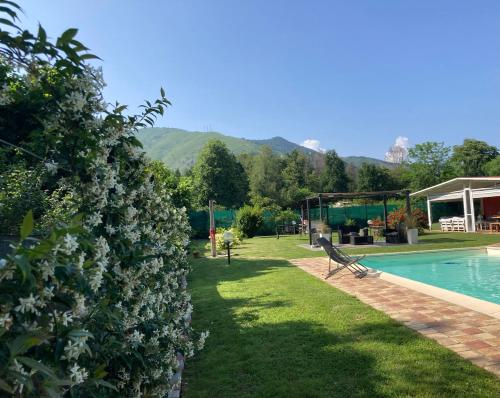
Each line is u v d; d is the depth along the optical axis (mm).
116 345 2180
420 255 13672
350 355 4117
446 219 25203
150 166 3607
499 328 4594
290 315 5836
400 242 17188
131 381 2623
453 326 4785
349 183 59562
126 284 2691
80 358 1848
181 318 4324
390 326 4953
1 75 2225
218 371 4016
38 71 1997
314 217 32781
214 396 3506
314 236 17578
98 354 2006
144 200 3461
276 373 3846
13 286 1359
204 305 6996
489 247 13680
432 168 45125
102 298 2113
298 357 4191
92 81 2248
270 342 4730
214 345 4797
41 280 1422
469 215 23203
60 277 1480
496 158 44062
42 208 3014
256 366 4051
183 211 7766
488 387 3217
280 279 9148
